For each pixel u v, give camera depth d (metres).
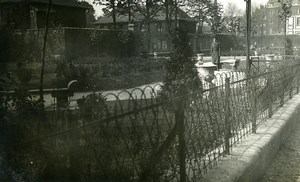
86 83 15.72
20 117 4.50
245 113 6.30
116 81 17.70
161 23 58.75
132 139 3.13
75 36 27.62
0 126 3.34
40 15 32.72
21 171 2.66
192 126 4.26
